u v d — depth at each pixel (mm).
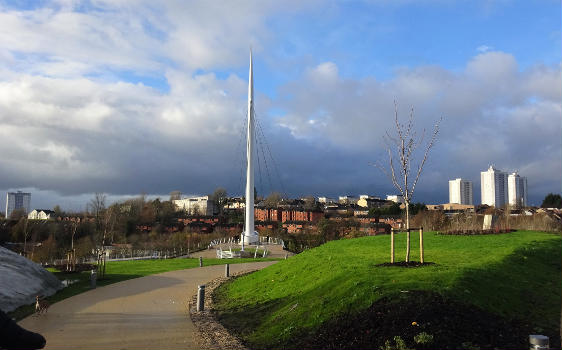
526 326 10516
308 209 116938
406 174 16484
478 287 12164
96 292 21094
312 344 10500
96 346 11633
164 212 118000
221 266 33000
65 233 62500
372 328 10320
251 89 69812
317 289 14234
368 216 107188
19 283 18844
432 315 10234
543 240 21031
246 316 14609
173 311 16375
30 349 3727
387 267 14930
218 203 168875
